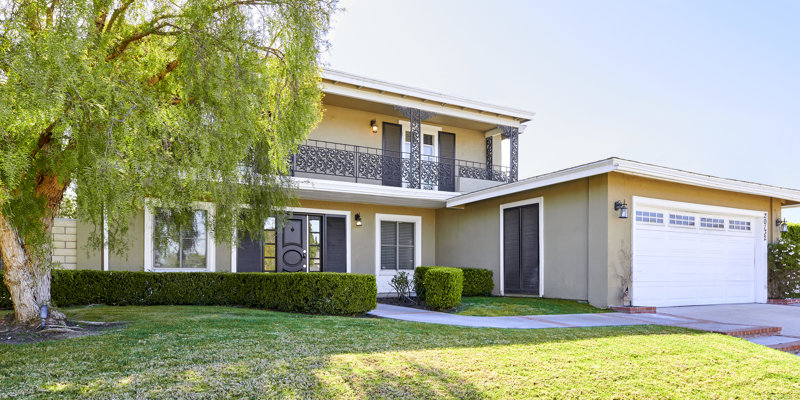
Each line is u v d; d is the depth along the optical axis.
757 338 6.71
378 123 13.18
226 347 4.81
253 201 7.79
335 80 10.85
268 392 3.48
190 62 4.73
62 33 3.71
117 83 4.29
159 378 3.75
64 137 4.06
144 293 9.05
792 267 10.98
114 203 3.95
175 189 4.73
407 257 13.76
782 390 3.97
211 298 9.45
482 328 6.41
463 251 13.09
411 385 3.73
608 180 8.97
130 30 5.37
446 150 14.07
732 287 10.90
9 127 3.54
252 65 5.05
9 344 5.02
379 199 12.21
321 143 12.23
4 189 3.87
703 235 10.49
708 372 4.41
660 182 9.70
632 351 5.06
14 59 3.50
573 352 4.93
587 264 9.36
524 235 11.13
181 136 4.57
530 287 10.88
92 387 3.53
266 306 8.77
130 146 4.04
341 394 3.49
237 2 5.10
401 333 5.78
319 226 12.42
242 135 4.88
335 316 7.47
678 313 8.75
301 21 5.18
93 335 5.49
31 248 5.45
